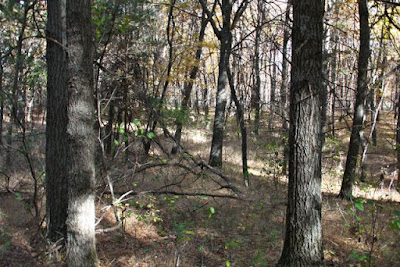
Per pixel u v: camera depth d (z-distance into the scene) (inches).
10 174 338.0
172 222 264.7
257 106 412.5
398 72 281.6
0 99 232.4
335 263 200.2
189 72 561.0
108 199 296.2
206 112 912.9
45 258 197.8
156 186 330.0
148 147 340.5
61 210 209.8
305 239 168.2
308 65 164.9
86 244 167.6
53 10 205.8
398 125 353.7
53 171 209.9
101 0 229.3
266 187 361.4
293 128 171.2
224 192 335.6
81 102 162.7
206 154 557.3
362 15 345.7
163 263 203.0
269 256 208.4
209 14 477.4
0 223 239.6
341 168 484.1
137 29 313.6
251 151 591.2
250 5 451.5
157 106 392.8
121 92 320.2
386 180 463.5
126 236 241.3
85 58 162.9
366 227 244.2
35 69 308.8
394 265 194.5
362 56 347.6
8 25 265.7
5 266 187.6
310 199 167.8
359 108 352.2
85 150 165.0
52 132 209.6
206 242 231.9
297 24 166.7
